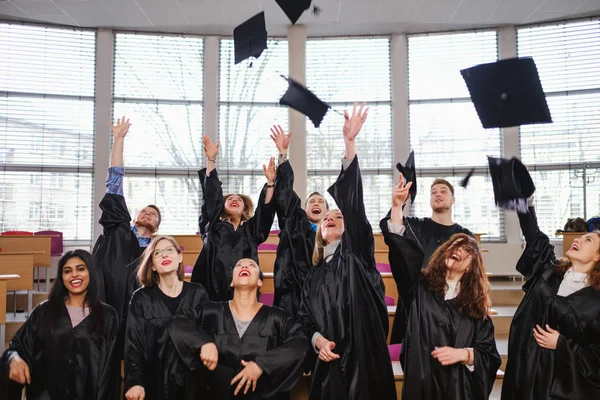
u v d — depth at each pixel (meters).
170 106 8.12
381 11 7.27
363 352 2.45
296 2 2.81
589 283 2.49
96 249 3.06
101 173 7.78
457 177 7.95
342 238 2.60
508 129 7.79
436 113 8.09
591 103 7.64
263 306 2.45
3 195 7.57
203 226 3.42
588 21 7.64
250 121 8.22
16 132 7.68
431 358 2.39
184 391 2.39
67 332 2.40
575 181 7.60
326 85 8.26
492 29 7.98
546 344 2.43
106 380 2.43
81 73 7.91
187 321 2.34
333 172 8.17
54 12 7.30
